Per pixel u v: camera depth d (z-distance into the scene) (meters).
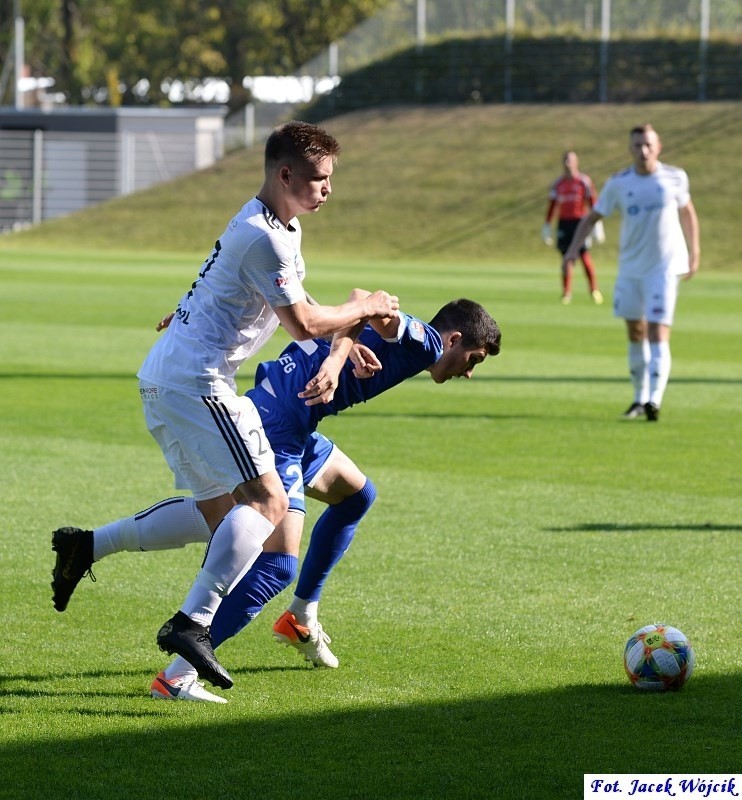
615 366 53.69
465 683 16.73
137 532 17.50
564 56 176.88
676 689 16.42
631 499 28.56
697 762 13.99
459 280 101.62
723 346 60.97
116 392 43.88
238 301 15.95
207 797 13.01
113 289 86.94
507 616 19.88
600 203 40.16
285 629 17.34
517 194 149.25
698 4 173.75
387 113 179.50
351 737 14.70
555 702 15.95
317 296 81.00
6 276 98.31
